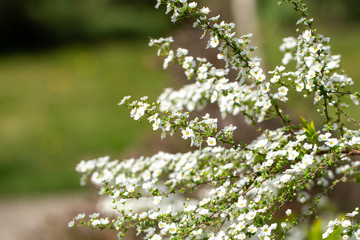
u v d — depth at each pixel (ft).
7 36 76.64
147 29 80.64
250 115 9.56
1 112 47.42
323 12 74.84
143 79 53.83
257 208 7.55
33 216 24.32
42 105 48.62
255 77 7.89
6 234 22.15
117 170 9.71
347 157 8.33
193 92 10.35
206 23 7.73
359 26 72.84
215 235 7.74
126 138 36.09
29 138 39.27
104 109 44.83
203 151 8.95
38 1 77.20
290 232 10.24
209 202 7.68
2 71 64.49
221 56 8.02
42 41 78.13
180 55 9.09
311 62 8.13
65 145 36.76
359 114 26.94
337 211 12.14
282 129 8.69
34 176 31.89
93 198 14.74
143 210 10.75
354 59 53.47
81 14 79.56
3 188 30.48
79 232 13.67
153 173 9.24
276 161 7.96
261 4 48.83
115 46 74.69
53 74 60.29
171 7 7.64
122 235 8.14
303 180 7.50
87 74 59.11
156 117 7.41
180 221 7.70
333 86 8.50
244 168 8.91
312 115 14.47
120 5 83.97
